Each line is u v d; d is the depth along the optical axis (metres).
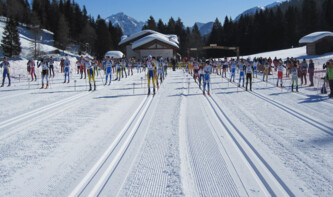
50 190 4.57
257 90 16.89
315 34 43.16
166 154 6.12
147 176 5.07
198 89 17.48
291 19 81.94
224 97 14.20
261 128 8.22
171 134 7.59
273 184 4.73
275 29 83.69
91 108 11.11
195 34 106.75
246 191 4.50
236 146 6.65
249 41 92.12
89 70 16.36
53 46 84.12
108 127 8.28
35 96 14.10
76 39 101.75
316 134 7.61
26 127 8.27
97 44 85.75
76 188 4.64
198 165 5.54
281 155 6.06
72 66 34.31
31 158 5.88
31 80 22.31
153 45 56.66
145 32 62.44
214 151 6.30
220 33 103.31
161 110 10.76
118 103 12.27
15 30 63.31
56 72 30.12
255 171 5.25
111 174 5.16
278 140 7.09
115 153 6.19
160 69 21.61
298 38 82.69
